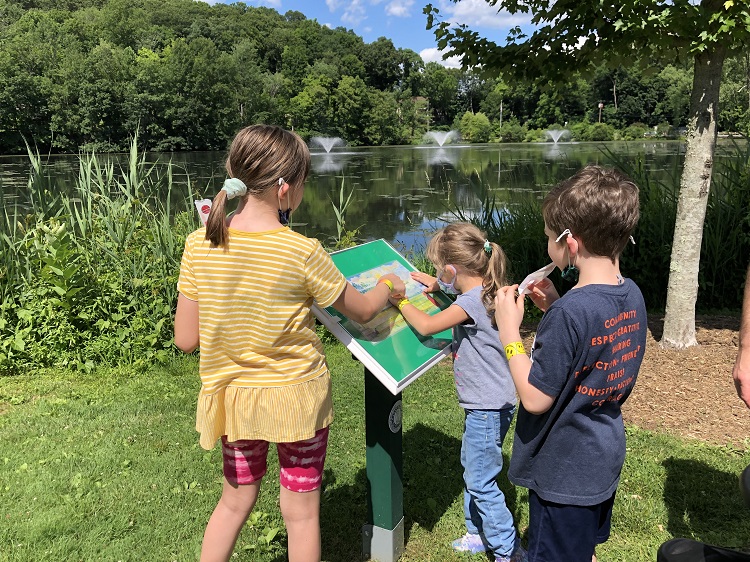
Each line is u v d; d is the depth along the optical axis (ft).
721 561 4.51
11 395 13.85
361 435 11.82
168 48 220.43
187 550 8.27
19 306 16.15
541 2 15.94
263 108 216.54
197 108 178.60
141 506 9.34
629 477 9.89
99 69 163.53
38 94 150.20
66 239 16.47
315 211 48.42
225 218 5.86
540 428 5.51
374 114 247.70
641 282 19.84
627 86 252.62
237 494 6.50
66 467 10.52
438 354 7.47
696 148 14.20
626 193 5.25
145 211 18.57
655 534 8.52
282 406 6.00
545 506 5.58
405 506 9.34
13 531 8.61
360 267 7.72
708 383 13.28
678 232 14.78
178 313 6.40
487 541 7.72
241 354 6.04
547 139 255.50
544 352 5.20
